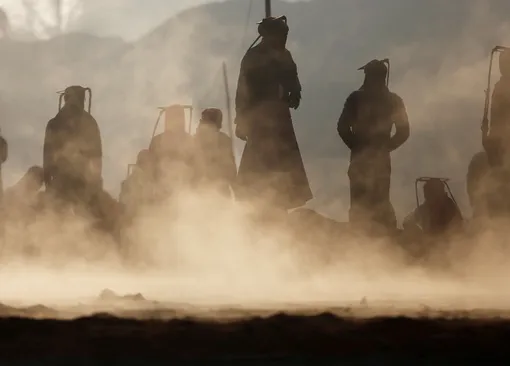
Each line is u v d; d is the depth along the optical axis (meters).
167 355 26.00
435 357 26.17
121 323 30.56
